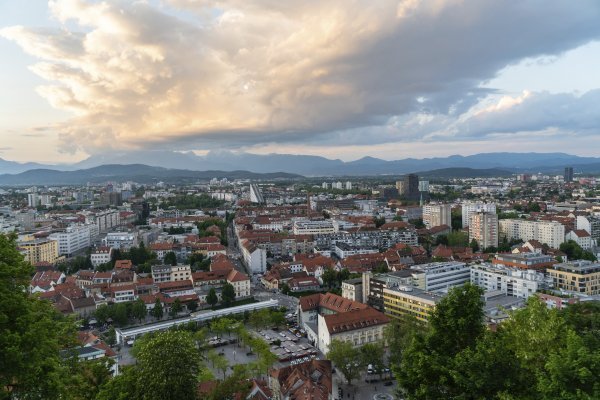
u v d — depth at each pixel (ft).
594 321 422.00
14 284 237.86
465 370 228.84
